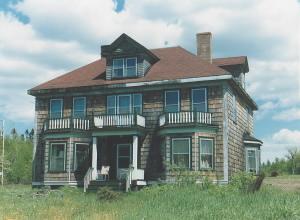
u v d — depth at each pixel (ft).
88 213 63.16
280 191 75.77
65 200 79.61
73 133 107.76
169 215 54.85
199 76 100.99
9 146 248.93
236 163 107.24
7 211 66.49
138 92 108.06
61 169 107.96
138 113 105.70
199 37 122.01
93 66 123.54
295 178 121.19
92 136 105.09
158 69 111.34
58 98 115.14
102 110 110.73
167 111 104.63
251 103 129.90
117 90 109.50
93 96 112.27
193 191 75.41
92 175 102.42
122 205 69.36
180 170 91.25
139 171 100.01
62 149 108.68
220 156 98.68
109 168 106.42
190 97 103.14
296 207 54.24
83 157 108.58
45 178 108.88
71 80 117.39
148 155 104.22
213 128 99.66
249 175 78.33
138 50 109.70
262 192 70.74
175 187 81.56
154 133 104.99
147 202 68.33
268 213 52.08
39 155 113.80
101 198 78.38
